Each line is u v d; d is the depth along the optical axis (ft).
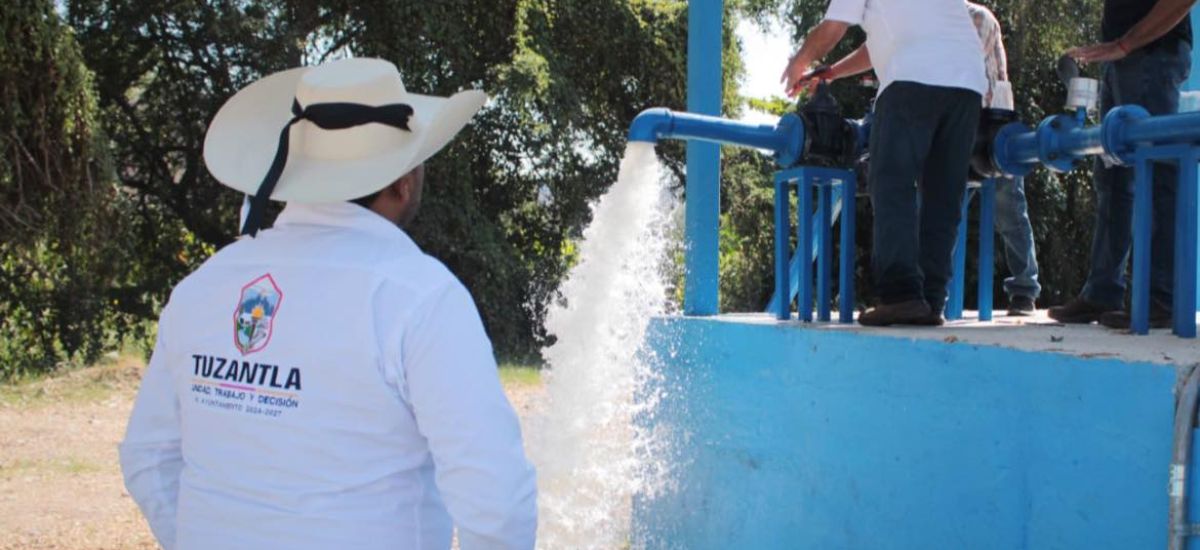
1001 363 7.38
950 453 7.86
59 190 37.14
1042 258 55.26
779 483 10.19
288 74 6.39
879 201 10.07
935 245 10.44
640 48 61.87
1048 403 6.93
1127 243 10.55
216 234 56.85
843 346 9.23
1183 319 8.25
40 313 49.49
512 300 58.03
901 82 9.96
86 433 28.99
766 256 61.93
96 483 23.13
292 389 5.32
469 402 5.24
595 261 11.81
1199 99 13.03
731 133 11.50
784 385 10.14
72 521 19.98
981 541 7.54
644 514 12.31
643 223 11.76
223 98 53.67
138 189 56.03
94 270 46.85
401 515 5.36
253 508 5.31
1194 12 15.66
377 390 5.25
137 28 52.03
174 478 6.06
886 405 8.64
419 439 5.46
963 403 7.75
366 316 5.28
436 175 56.08
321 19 55.88
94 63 52.65
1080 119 10.29
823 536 9.46
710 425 11.48
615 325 12.01
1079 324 10.52
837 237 38.86
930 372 8.13
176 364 5.75
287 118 6.26
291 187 5.63
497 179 62.69
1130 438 6.31
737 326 11.04
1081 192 54.60
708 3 12.97
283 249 5.63
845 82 50.70
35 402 33.86
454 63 56.80
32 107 35.68
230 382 5.49
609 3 60.80
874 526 8.75
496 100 57.88
